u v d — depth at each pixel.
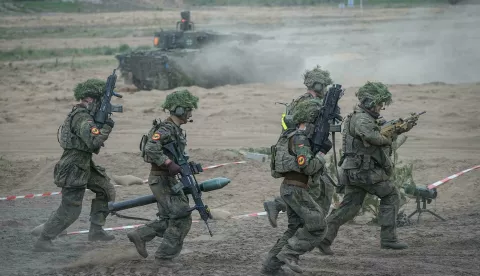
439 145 49.19
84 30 199.62
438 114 60.66
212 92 77.81
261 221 30.88
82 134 24.83
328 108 21.30
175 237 22.84
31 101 75.12
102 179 26.78
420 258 23.58
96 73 105.06
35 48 153.00
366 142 23.58
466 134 53.19
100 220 27.19
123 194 36.91
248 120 62.09
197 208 22.81
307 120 20.97
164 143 22.53
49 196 37.50
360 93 23.89
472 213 31.44
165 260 22.88
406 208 33.16
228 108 67.75
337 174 24.61
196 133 56.62
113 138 55.59
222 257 24.14
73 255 25.11
